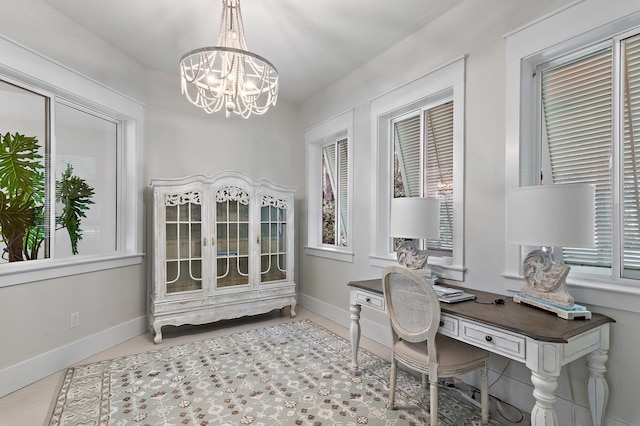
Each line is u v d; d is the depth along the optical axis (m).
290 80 3.71
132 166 3.27
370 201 3.22
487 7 2.20
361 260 3.33
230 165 3.98
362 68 3.34
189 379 2.33
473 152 2.29
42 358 2.36
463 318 1.69
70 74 2.58
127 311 3.16
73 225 2.83
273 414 1.91
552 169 2.02
